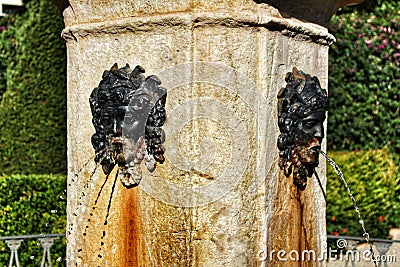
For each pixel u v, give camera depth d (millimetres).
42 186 6668
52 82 8258
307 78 3465
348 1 3883
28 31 8445
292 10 3457
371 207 8117
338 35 8930
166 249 3156
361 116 8906
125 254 3311
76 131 3514
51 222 6645
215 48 3115
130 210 3285
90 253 3449
